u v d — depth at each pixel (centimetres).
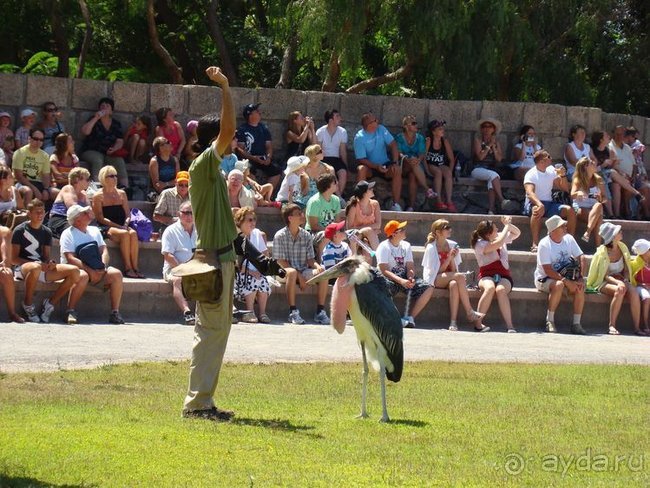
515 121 3369
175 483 1059
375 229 2692
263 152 3048
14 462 1111
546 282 2672
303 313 2525
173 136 2970
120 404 1442
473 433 1362
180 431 1288
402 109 3294
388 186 3155
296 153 3088
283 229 2520
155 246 2581
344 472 1134
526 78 3919
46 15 3809
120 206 2572
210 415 1388
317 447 1244
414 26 3469
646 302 2672
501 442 1315
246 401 1527
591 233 3009
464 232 3014
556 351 2270
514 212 3188
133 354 1906
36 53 4044
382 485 1087
